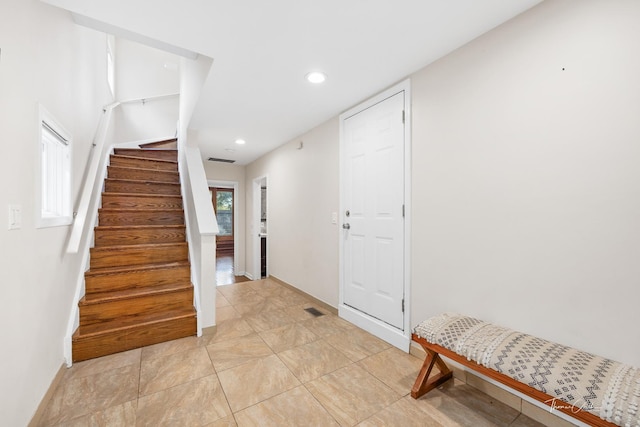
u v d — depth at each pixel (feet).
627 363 3.96
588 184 4.29
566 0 4.48
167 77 16.74
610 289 4.10
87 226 8.59
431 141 6.63
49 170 6.82
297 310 10.44
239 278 18.95
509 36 5.16
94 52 10.14
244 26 5.22
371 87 7.79
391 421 4.85
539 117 4.81
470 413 5.05
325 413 5.04
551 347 4.36
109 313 7.65
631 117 3.90
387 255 7.89
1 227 3.88
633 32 3.88
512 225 5.18
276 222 14.69
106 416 4.93
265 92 8.05
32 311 4.79
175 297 8.55
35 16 5.13
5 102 4.04
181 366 6.54
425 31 5.44
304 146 11.95
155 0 4.52
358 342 7.80
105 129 10.59
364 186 8.70
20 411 4.30
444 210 6.36
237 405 5.23
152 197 11.55
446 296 6.34
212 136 12.44
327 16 4.97
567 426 4.50
